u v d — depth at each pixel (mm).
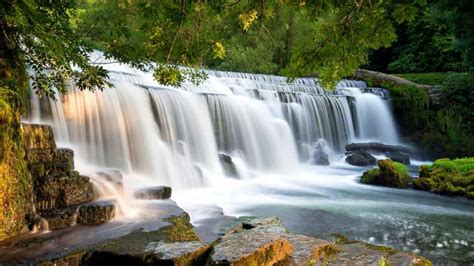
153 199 7820
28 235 5418
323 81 8117
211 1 5695
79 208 6094
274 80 22266
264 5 6359
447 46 28062
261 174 15086
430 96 22609
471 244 7066
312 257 4891
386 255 5234
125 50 5988
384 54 35750
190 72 8227
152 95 12648
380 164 13102
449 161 12969
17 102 5852
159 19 5570
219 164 13883
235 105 16172
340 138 20984
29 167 6102
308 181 13922
